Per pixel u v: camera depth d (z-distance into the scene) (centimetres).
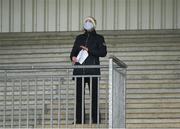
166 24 1936
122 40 1786
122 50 1733
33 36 1845
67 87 1093
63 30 1942
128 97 1501
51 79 1092
